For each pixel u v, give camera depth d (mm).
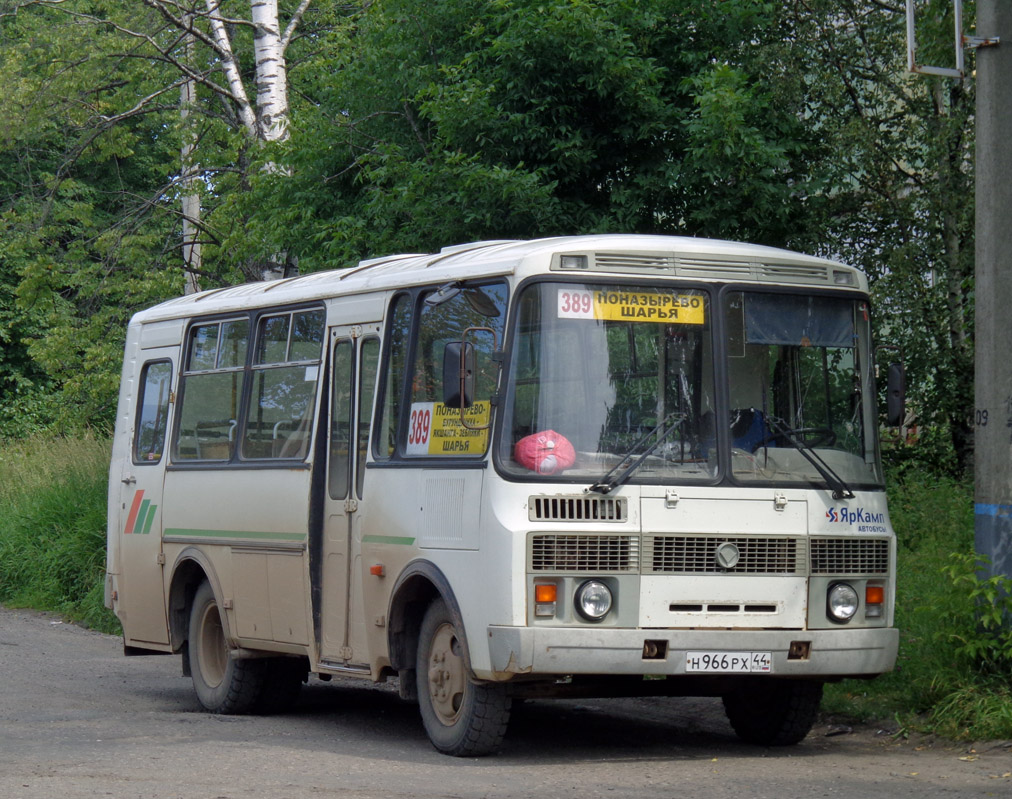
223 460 15633
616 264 11758
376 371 13219
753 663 11422
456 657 11914
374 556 12852
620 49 19859
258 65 31234
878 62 21438
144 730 13688
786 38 21422
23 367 54406
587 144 20453
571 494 11219
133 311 35531
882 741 12750
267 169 25062
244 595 14961
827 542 11844
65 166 37812
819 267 12406
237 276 35000
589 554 11164
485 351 11742
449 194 19828
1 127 35781
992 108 13242
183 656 16500
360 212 22547
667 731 13922
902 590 14547
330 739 13281
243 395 15438
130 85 36250
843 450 12227
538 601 11039
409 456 12531
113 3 35844
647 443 11523
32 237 37219
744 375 11922
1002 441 13008
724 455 11656
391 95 23172
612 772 11094
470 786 10375
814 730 13594
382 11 22828
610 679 11672
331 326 14031
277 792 10133
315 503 13852
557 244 11789
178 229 39688
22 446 34406
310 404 14156
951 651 12984
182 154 37656
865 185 21016
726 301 11977
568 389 11484
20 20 42094
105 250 36125
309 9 36375
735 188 19750
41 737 13008
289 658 15383
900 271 19906
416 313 12758
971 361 20188
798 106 20547
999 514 12977
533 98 20312
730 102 18422
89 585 26875
